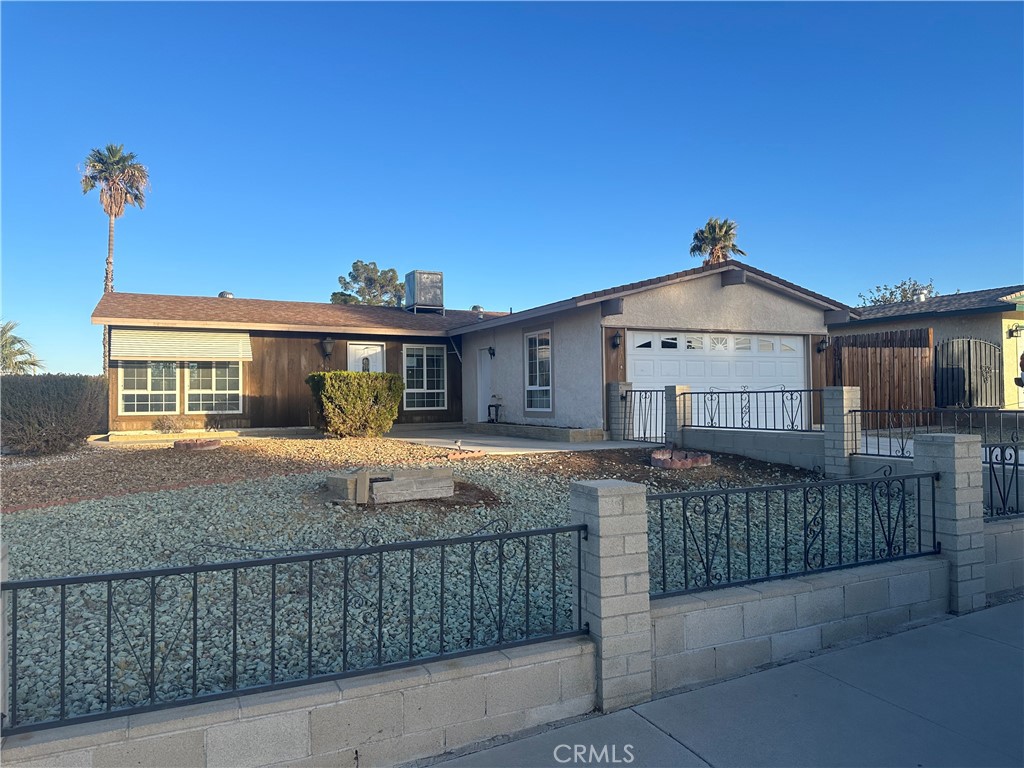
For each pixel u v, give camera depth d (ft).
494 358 58.34
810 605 14.97
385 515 21.95
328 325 57.00
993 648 15.03
